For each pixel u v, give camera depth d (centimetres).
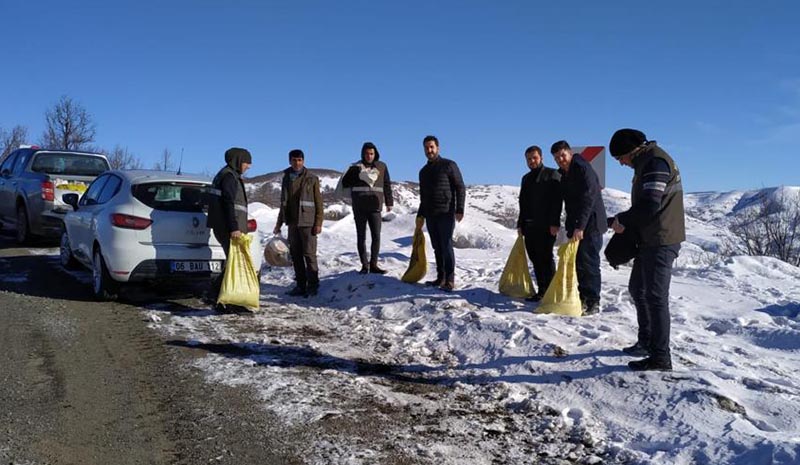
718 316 708
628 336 605
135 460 380
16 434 407
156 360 570
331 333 681
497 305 738
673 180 498
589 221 693
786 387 486
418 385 527
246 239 757
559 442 422
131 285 898
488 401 493
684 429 421
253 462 383
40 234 1166
